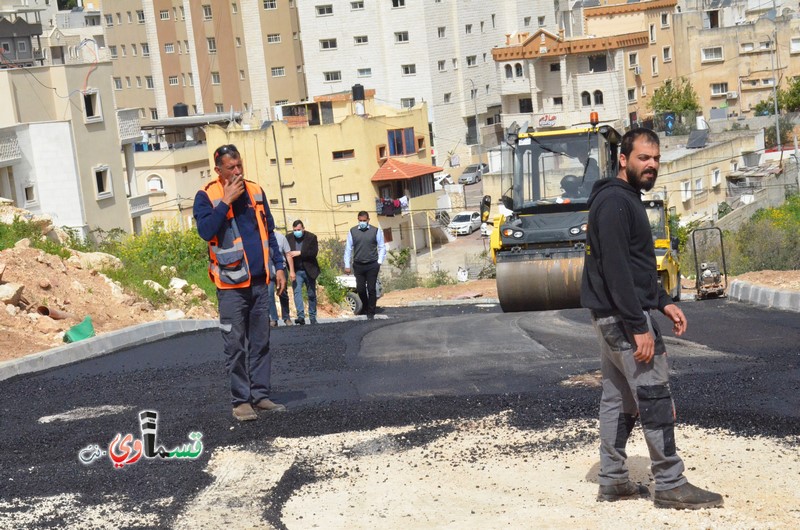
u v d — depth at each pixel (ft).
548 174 58.23
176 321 47.80
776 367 28.53
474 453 22.63
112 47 344.90
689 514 17.97
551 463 21.68
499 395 27.37
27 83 148.97
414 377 30.96
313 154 219.00
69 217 149.48
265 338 26.99
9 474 22.86
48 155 147.84
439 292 112.27
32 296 46.57
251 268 26.30
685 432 23.04
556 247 56.44
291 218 224.53
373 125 219.61
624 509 18.51
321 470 22.16
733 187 193.67
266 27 297.12
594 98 262.06
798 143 224.74
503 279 55.52
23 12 257.14
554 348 34.68
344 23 284.20
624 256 18.16
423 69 281.54
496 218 58.18
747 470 20.20
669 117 238.27
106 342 40.96
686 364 30.07
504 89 269.85
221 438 24.82
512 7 303.48
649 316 18.63
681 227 126.82
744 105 278.46
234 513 19.71
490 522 18.26
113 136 157.99
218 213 25.46
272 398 28.84
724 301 48.32
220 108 315.99
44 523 19.53
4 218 60.95
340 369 33.19
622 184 18.49
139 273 61.16
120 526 19.26
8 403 30.19
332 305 79.15
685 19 280.72
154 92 335.26
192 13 313.94
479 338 38.50
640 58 269.64
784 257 113.70
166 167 218.38
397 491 20.52
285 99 300.81
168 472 22.36
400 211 219.20
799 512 17.69
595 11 281.74
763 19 273.13
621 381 19.04
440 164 284.41
